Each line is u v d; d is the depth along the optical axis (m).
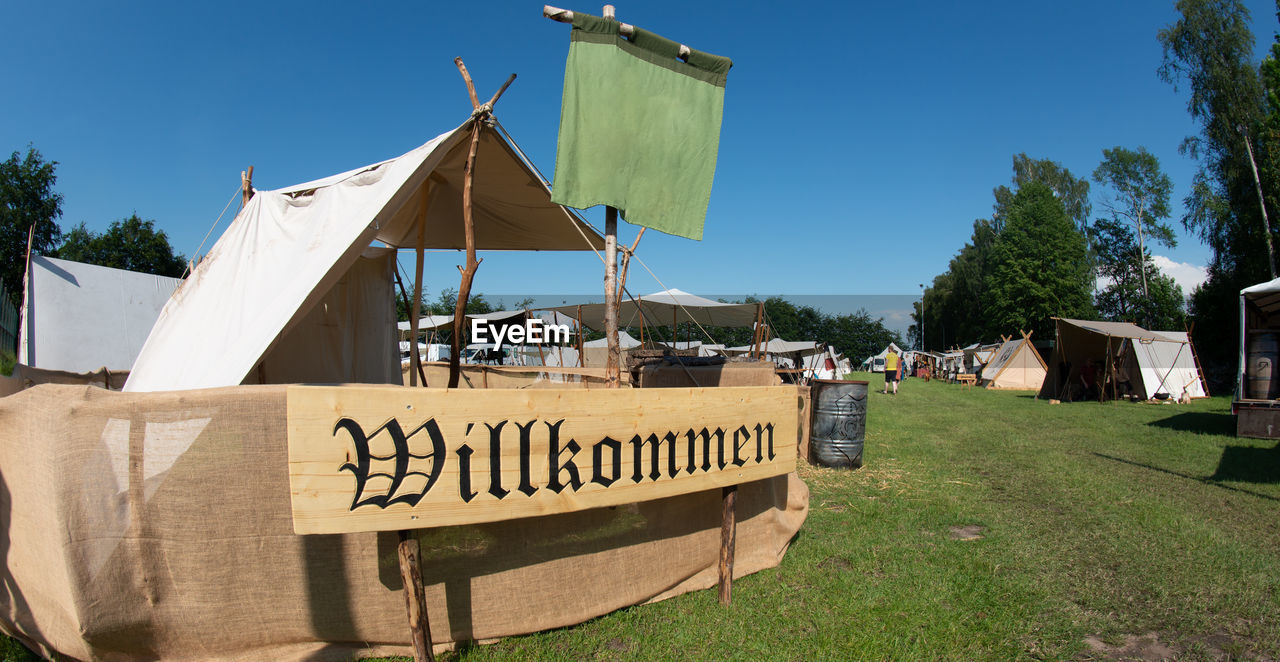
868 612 3.29
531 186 6.12
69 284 9.90
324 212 4.67
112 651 2.24
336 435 2.04
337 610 2.46
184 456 2.27
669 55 4.07
